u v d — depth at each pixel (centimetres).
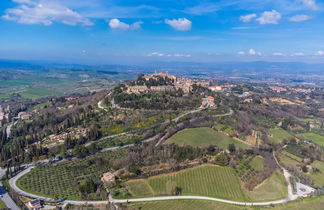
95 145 17950
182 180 14512
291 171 17100
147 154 16388
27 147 18950
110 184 13738
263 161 17462
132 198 12825
